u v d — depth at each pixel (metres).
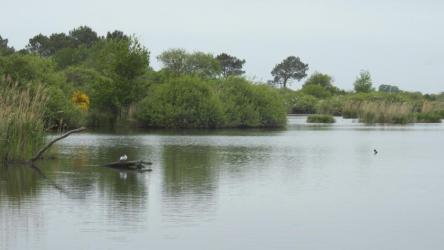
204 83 84.88
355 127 85.44
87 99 82.62
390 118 97.50
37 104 36.97
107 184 28.05
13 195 25.00
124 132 70.50
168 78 94.81
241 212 22.12
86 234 18.84
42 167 34.00
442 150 47.59
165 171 32.88
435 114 104.50
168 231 19.27
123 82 83.00
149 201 23.92
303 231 19.58
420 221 21.12
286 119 89.69
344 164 37.25
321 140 58.50
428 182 29.75
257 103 87.56
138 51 84.88
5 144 35.09
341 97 135.25
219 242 18.19
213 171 33.06
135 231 19.23
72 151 44.34
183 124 82.56
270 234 19.14
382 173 33.09
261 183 28.89
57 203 23.34
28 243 17.88
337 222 20.84
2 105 35.53
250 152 44.75
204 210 22.39
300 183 29.06
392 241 18.56
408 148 49.47
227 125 85.06
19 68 69.00
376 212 22.52
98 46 143.75
